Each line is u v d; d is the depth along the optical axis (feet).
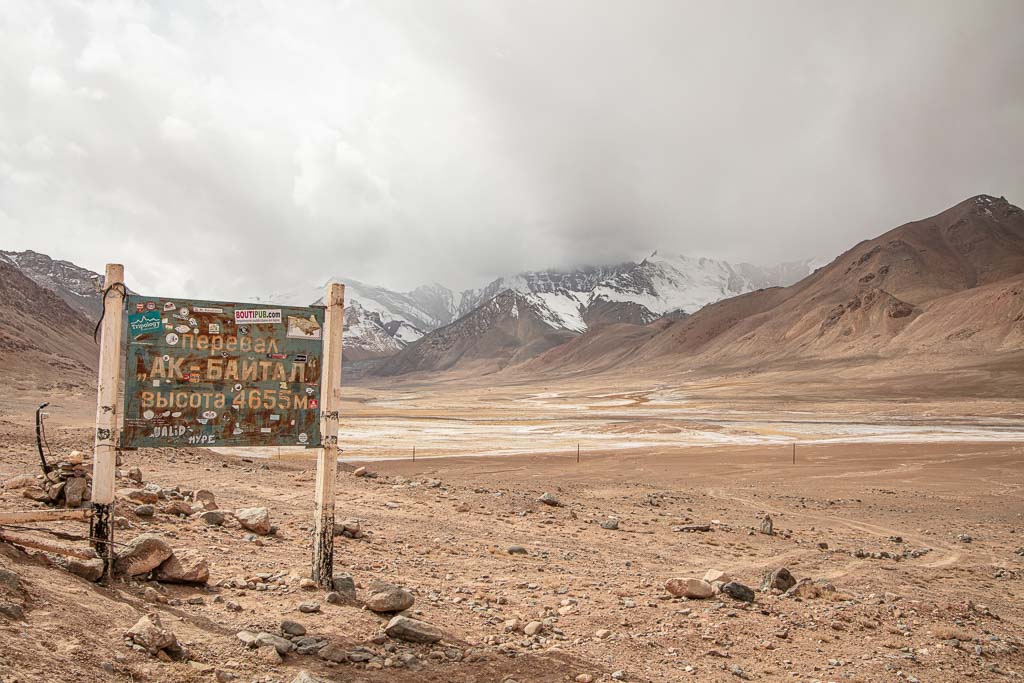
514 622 33.47
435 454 185.16
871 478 147.84
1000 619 44.65
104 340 29.45
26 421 128.36
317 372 33.27
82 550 29.86
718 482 138.72
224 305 31.53
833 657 33.14
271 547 43.24
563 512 75.46
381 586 32.35
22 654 19.86
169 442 30.50
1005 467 168.55
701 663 30.83
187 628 26.48
